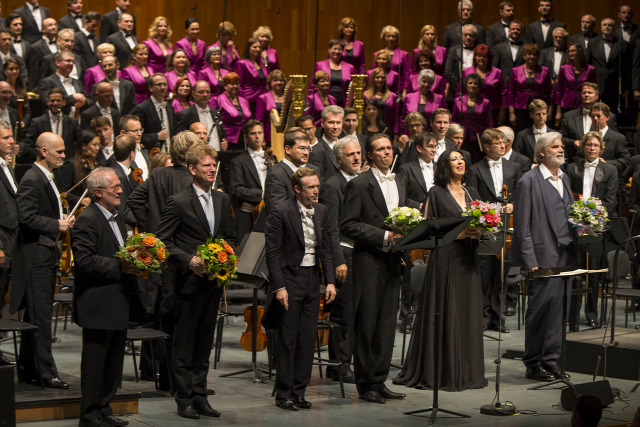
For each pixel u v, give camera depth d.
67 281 26.56
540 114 32.91
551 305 22.11
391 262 20.00
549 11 41.03
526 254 21.97
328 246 19.55
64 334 26.70
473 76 34.75
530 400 20.34
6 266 20.23
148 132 30.89
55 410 17.78
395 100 34.75
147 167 26.69
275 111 32.34
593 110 33.56
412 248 18.27
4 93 29.03
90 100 32.12
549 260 22.08
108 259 16.91
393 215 19.27
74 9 37.22
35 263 19.00
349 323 21.73
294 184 19.22
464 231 19.89
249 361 24.05
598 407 14.68
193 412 18.09
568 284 22.17
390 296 20.02
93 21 36.53
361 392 20.16
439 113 28.59
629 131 38.72
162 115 30.95
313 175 19.17
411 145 28.89
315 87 33.69
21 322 18.73
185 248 18.59
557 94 38.22
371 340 19.98
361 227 19.73
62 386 18.78
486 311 28.39
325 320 21.92
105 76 33.62
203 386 18.53
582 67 38.00
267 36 37.22
